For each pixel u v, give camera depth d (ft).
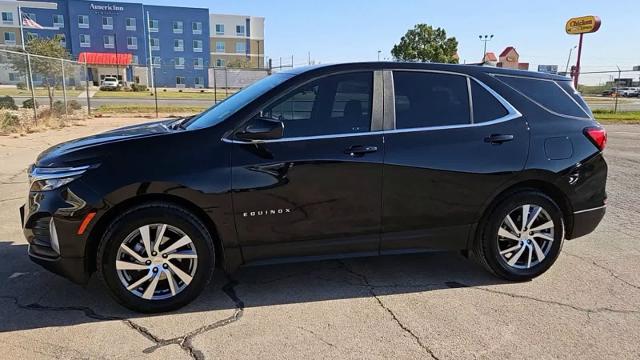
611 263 14.89
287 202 11.46
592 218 13.85
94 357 9.43
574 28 82.17
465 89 12.91
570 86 14.17
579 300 12.26
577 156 13.35
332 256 12.17
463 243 13.06
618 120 75.97
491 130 12.75
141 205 10.78
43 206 10.59
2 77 53.52
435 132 12.36
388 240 12.41
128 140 11.06
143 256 10.95
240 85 81.97
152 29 250.78
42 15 236.63
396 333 10.52
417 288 12.91
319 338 10.26
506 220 13.08
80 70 71.67
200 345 9.91
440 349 9.91
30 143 39.06
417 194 12.28
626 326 10.93
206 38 260.42
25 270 13.61
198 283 11.32
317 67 12.27
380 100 12.22
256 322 10.91
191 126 12.23
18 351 9.58
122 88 197.98
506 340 10.28
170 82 254.47
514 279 13.32
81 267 10.77
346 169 11.69
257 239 11.51
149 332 10.41
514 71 13.62
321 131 11.74
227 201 11.08
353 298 12.24
